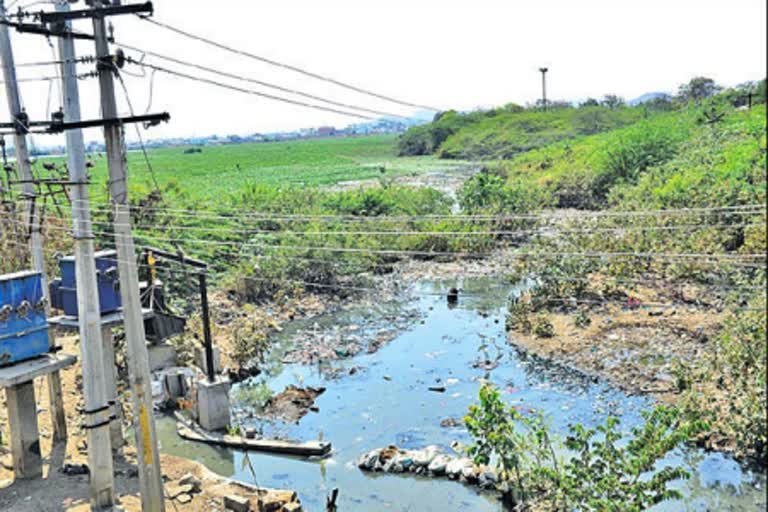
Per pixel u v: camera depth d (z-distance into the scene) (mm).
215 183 60656
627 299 23484
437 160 77562
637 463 11461
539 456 12914
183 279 26859
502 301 26906
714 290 22469
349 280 30438
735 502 12531
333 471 14852
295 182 62312
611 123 58906
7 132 15125
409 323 24891
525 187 42156
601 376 18688
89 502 12734
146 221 31953
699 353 18828
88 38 11562
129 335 11680
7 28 14805
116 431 15266
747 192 25250
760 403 13812
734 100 44594
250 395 19125
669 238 25125
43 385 18797
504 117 73125
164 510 12180
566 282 24188
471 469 14070
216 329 23094
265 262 29016
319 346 22719
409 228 35281
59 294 15656
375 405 18109
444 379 19562
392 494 13758
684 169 36125
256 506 12852
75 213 11703
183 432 16609
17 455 13766
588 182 42281
